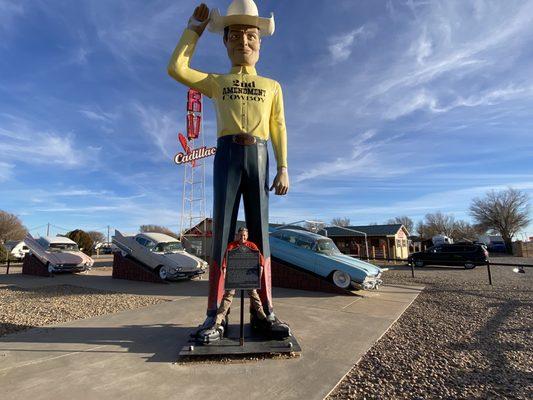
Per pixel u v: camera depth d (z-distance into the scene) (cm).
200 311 718
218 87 505
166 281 1270
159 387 355
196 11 505
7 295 987
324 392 347
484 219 5616
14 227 5869
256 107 504
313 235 1098
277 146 525
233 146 498
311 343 505
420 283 1268
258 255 462
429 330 592
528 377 390
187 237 2827
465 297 927
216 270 495
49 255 1582
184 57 500
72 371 396
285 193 514
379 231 3681
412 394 349
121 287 1141
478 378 387
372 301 852
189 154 2570
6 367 407
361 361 441
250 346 451
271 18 523
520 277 1505
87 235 3356
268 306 506
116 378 377
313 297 905
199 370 400
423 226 7638
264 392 346
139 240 1395
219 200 500
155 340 513
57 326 596
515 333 570
